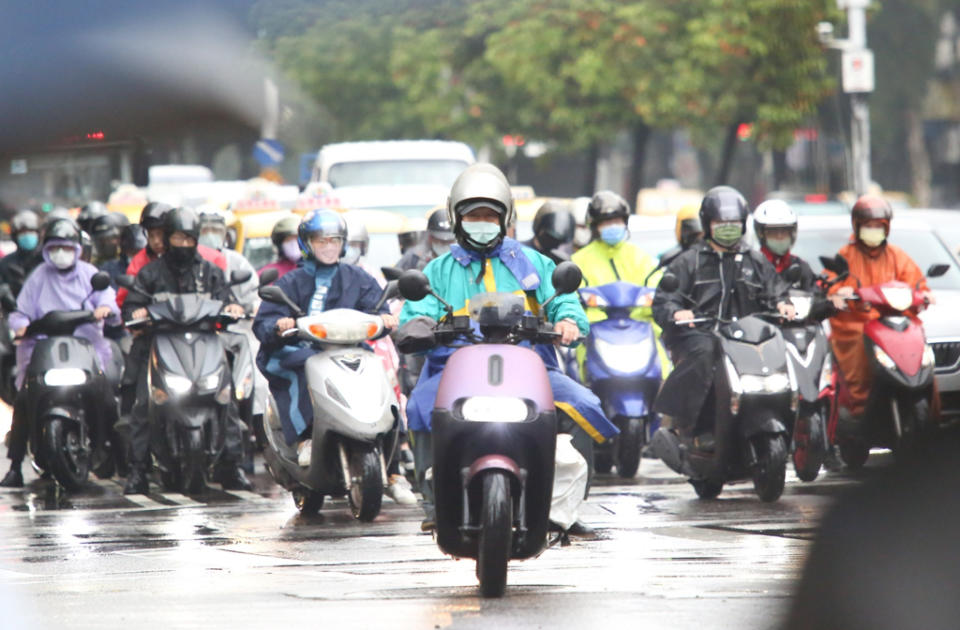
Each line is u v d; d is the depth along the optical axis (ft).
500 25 346.54
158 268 119.24
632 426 126.62
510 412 69.67
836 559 39.17
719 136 408.05
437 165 212.84
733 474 108.58
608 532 94.63
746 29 329.93
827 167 497.05
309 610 68.49
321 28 314.96
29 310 124.67
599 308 129.90
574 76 340.18
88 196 212.64
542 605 68.64
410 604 69.67
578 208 148.05
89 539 96.43
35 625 66.23
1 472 138.62
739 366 106.32
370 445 99.91
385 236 160.86
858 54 320.29
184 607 70.13
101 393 122.83
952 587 36.76
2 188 211.20
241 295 135.13
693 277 112.57
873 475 39.27
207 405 115.75
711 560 81.82
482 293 73.77
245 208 178.70
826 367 117.29
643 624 63.16
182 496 119.75
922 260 152.66
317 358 101.40
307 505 107.14
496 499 68.49
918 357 121.90
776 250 121.19
